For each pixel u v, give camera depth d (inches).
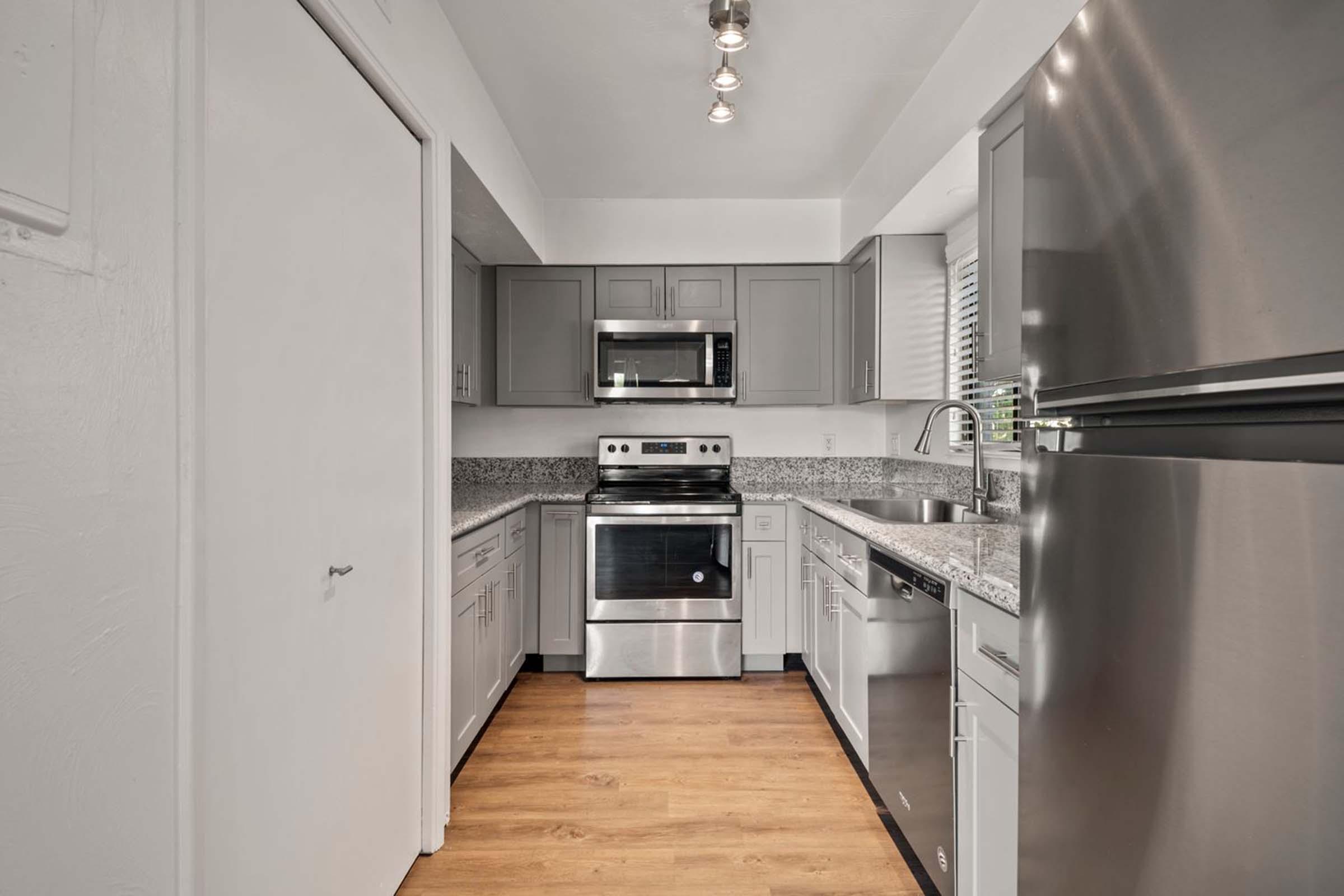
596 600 126.1
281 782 45.5
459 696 84.8
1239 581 21.8
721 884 68.0
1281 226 20.4
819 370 139.5
